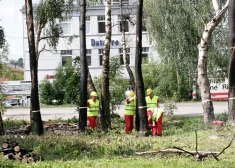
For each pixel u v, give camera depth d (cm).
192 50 3650
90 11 5275
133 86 2644
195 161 1127
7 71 3553
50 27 2750
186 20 3603
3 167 1062
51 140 1489
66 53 5275
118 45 5122
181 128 2009
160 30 3700
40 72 5278
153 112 1834
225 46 3662
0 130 1823
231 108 1889
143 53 5169
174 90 4422
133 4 3797
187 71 3831
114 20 5128
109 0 2175
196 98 4816
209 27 2034
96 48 5284
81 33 1970
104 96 2116
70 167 1076
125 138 1616
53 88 4853
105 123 2098
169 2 3619
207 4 3441
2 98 2961
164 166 1062
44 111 4112
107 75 2127
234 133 1644
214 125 1858
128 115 1944
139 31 1762
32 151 1265
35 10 2739
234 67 1877
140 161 1138
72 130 2252
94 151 1348
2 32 3428
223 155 1202
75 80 2831
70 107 4575
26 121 2866
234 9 1889
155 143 1468
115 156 1253
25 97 5175
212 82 4259
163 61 3916
